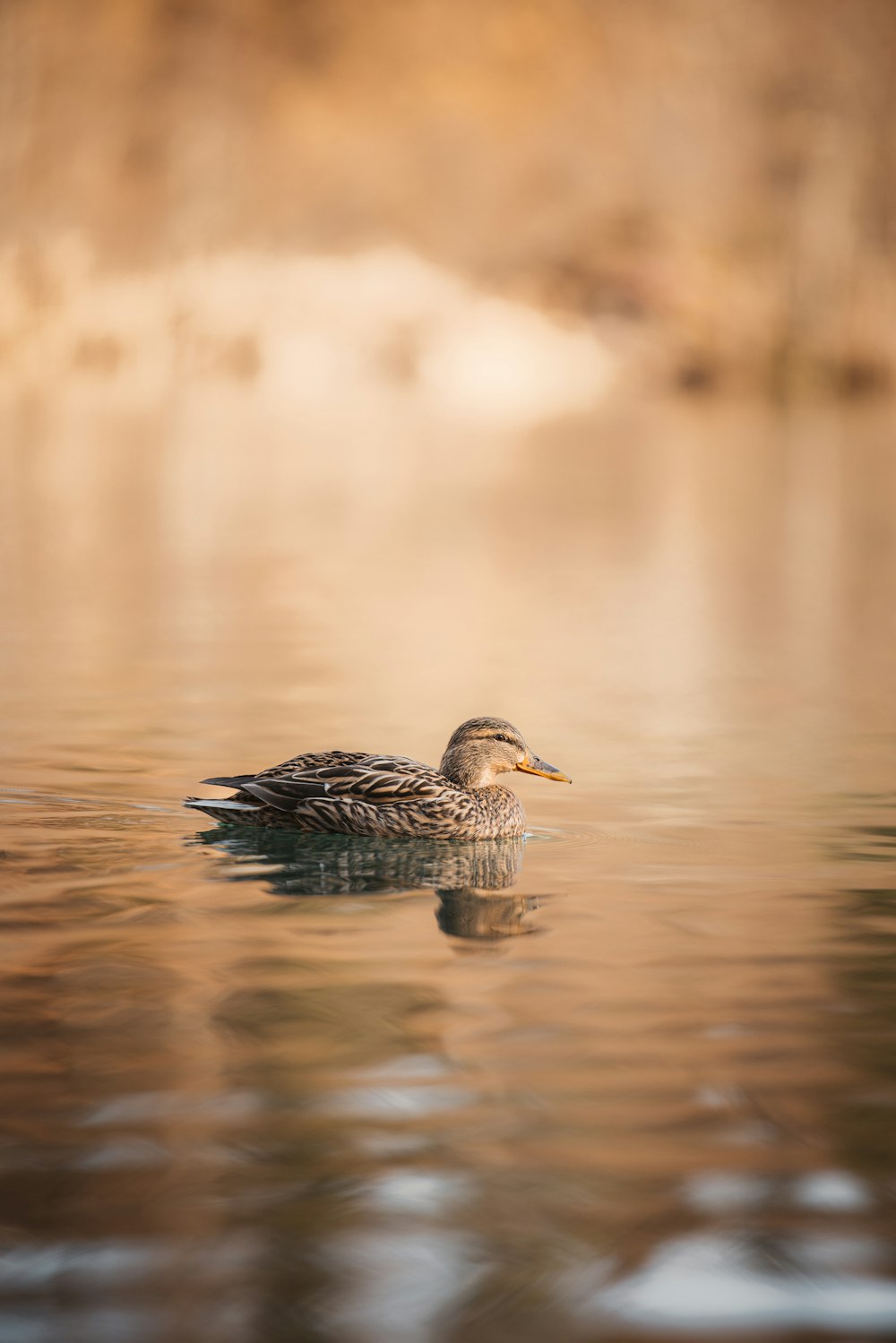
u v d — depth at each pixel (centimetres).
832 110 6706
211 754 1200
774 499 3259
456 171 6781
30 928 753
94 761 1168
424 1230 475
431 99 6956
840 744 1285
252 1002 656
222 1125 538
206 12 6719
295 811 942
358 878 855
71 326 5144
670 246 6688
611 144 6925
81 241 5281
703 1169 513
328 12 6969
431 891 834
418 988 675
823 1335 425
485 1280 449
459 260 6556
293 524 2803
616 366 5981
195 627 1845
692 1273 454
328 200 6594
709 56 6900
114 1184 499
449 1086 572
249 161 6544
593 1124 543
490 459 3925
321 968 701
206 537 2636
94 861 878
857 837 974
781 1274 454
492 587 2203
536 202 6819
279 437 4225
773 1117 549
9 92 6003
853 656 1738
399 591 2152
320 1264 456
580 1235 472
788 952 731
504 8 7325
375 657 1681
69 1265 455
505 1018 641
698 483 3528
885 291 6481
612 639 1828
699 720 1389
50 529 2681
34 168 6075
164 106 6481
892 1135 537
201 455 3778
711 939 752
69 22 6375
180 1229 472
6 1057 595
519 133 6925
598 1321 431
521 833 979
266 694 1467
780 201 6756
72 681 1517
